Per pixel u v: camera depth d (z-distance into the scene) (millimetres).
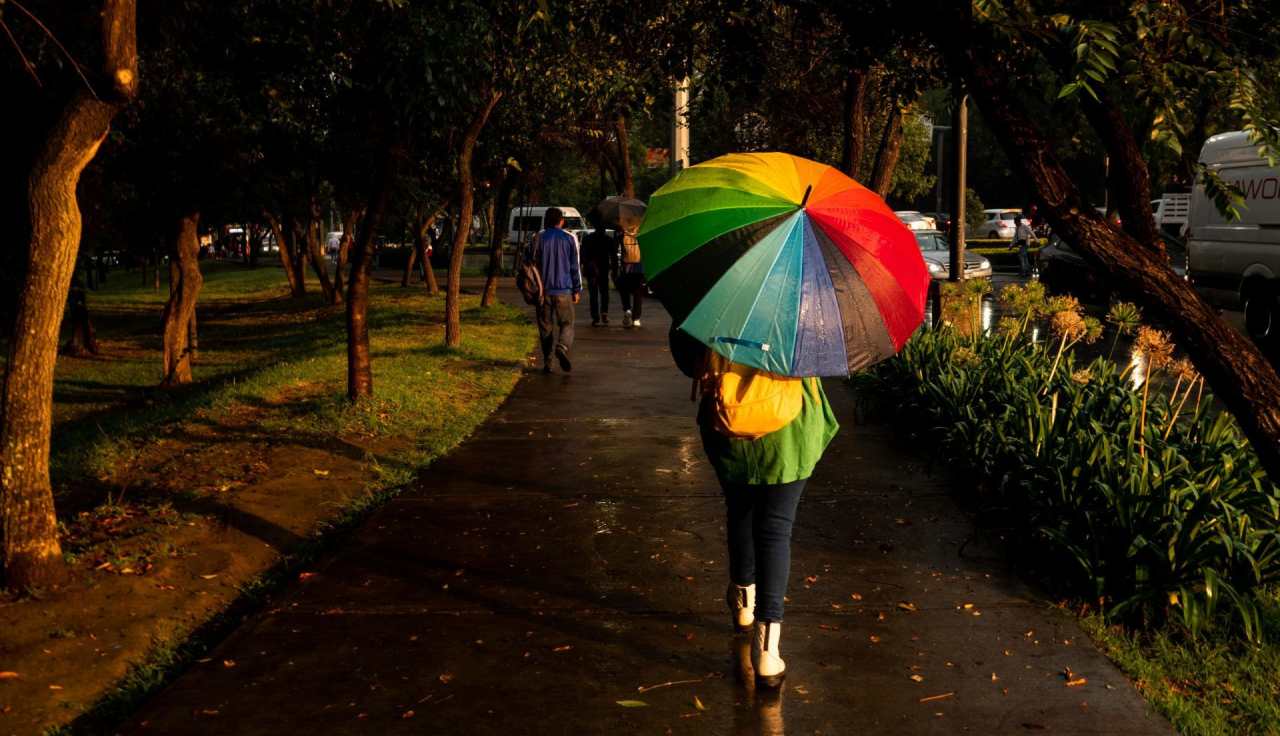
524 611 4699
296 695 3830
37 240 4703
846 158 11633
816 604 4766
